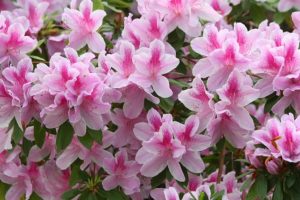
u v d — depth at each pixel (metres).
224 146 1.25
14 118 1.22
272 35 1.24
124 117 1.26
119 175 1.25
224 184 1.26
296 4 1.46
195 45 1.22
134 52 1.21
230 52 1.19
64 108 1.18
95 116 1.18
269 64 1.20
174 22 1.28
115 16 1.43
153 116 1.20
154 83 1.21
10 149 1.28
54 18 1.56
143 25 1.27
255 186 1.19
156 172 1.21
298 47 1.25
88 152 1.26
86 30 1.31
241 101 1.19
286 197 1.18
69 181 1.28
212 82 1.21
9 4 1.97
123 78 1.21
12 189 1.34
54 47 1.46
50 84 1.16
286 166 1.17
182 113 1.30
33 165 1.33
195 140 1.20
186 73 1.32
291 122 1.14
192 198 1.13
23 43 1.28
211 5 1.42
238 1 1.48
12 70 1.20
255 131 1.17
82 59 1.20
